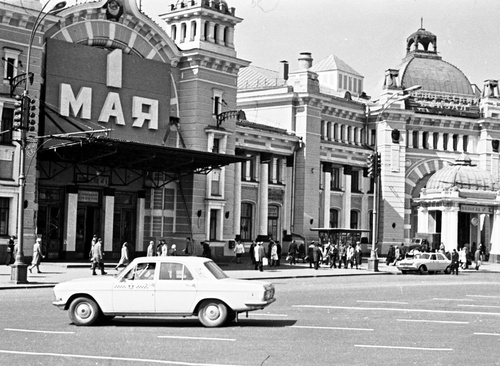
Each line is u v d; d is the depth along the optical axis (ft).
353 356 48.65
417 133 256.32
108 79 161.99
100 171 164.04
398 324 67.21
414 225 256.11
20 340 53.01
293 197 222.48
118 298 62.49
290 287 115.44
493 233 246.68
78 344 51.78
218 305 62.64
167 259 63.67
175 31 184.85
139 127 167.84
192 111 176.65
